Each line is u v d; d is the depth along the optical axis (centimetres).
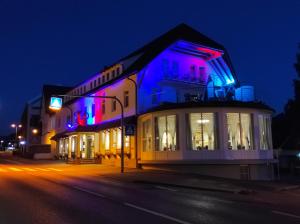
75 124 4503
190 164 2655
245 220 971
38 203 1227
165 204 1235
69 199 1327
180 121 2688
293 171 3597
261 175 2670
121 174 2559
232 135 2620
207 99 2816
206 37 3534
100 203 1234
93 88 4262
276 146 4403
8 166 3603
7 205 1182
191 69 3472
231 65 3591
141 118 3088
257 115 2700
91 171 2852
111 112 3616
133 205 1198
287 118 4097
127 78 3291
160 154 2795
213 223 920
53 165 3725
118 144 3453
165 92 3266
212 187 1817
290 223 946
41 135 6550
